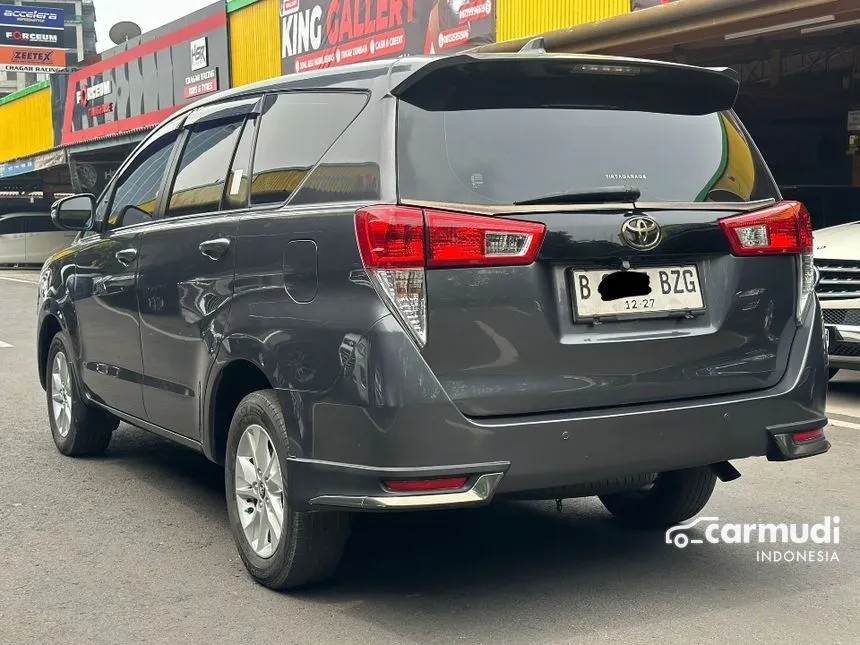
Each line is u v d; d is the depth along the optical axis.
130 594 4.12
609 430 3.63
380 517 5.11
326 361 3.63
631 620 3.77
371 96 3.82
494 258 3.54
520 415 3.57
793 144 19.48
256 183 4.31
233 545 4.73
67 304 6.12
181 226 4.74
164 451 6.62
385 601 3.99
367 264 3.53
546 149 3.77
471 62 3.67
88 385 5.98
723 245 3.89
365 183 3.69
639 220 3.71
